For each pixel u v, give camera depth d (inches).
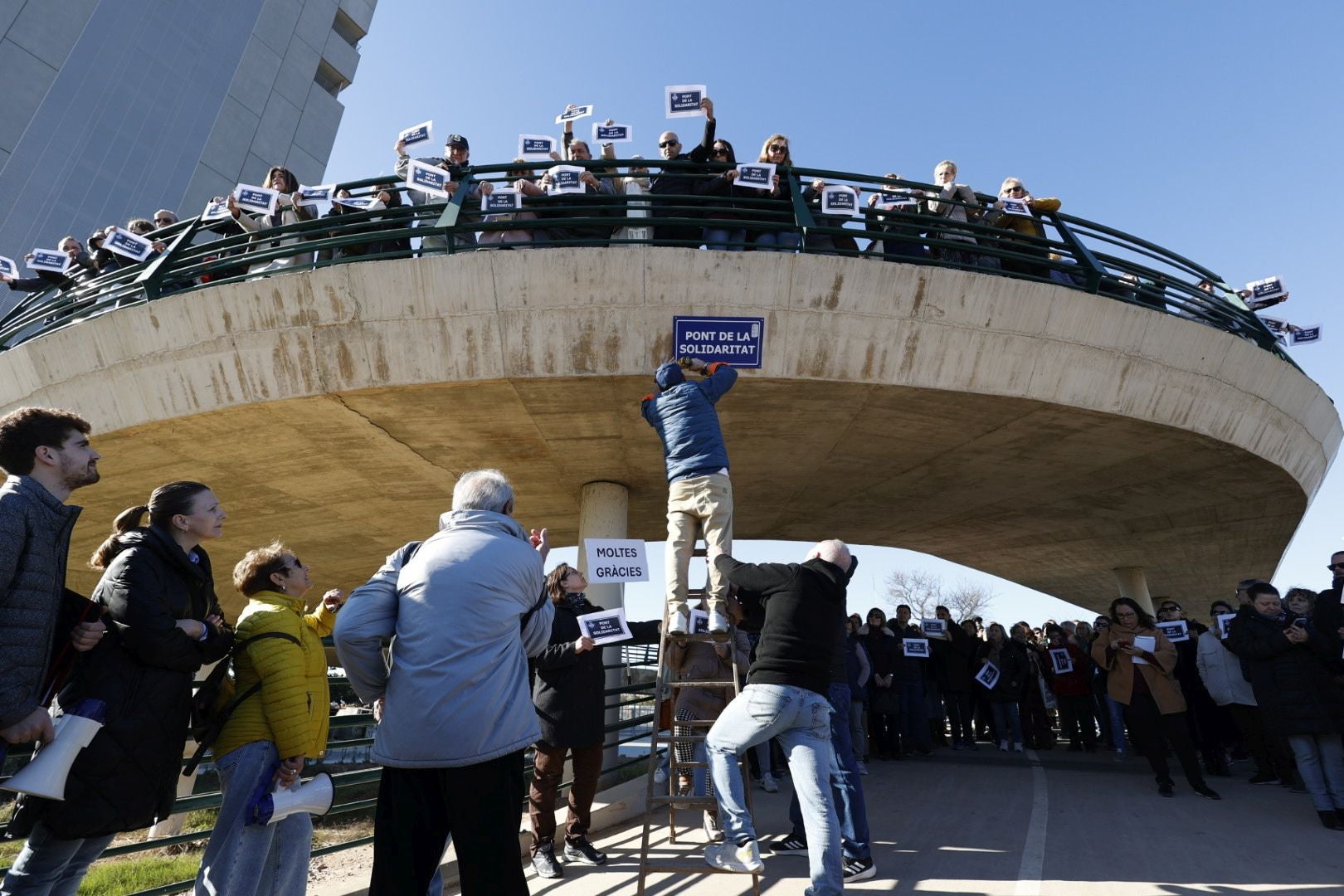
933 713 394.3
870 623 355.3
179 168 1373.0
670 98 285.6
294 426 298.5
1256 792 260.4
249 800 106.8
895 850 183.5
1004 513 458.6
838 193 275.0
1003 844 189.5
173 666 99.8
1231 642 227.9
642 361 262.7
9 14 1193.4
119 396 289.1
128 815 94.3
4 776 145.6
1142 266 316.5
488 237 293.4
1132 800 248.5
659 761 263.7
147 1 1414.9
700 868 137.9
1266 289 355.9
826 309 264.5
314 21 1786.4
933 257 321.7
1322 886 153.1
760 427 318.0
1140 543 498.6
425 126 292.0
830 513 481.4
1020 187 333.1
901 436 323.6
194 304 273.0
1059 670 357.4
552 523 500.1
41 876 94.0
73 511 92.4
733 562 155.7
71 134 1219.2
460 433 314.0
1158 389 288.2
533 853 177.3
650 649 355.9
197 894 104.7
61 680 94.4
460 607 90.0
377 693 96.3
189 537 112.4
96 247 353.7
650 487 396.8
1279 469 339.9
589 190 295.9
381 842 86.7
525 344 262.7
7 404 315.9
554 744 172.2
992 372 271.9
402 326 263.3
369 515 433.4
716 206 291.6
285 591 122.7
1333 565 246.5
